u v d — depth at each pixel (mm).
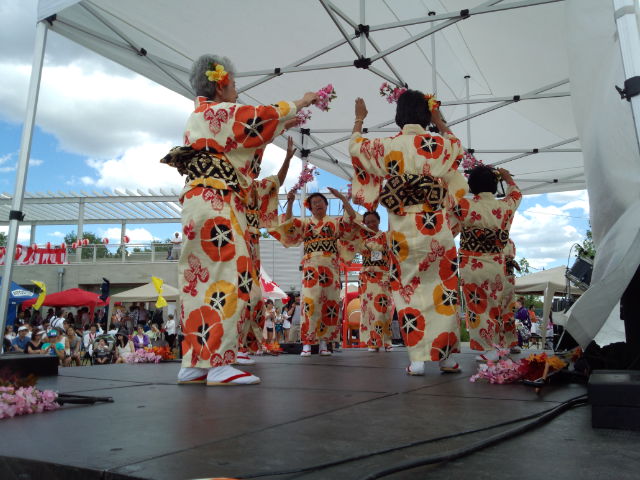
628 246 2139
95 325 11883
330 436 1425
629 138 2260
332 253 5617
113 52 4902
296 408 1892
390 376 3027
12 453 1262
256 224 4445
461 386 2525
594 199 2592
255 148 2686
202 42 5496
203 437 1423
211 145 2609
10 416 1759
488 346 4035
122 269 20000
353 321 10461
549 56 6020
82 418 1728
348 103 6957
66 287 20000
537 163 8734
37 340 9578
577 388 2408
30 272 20062
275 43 5781
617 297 2180
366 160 3350
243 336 3998
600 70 2482
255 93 6480
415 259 3146
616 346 2699
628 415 1533
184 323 2607
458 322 3168
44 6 3859
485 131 8414
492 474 1083
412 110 3283
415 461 1134
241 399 2121
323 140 7680
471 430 1482
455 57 7148
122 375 3156
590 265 6527
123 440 1394
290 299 13531
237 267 2607
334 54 6148
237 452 1256
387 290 6508
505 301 5102
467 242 4129
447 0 5523
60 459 1200
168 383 2697
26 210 23047
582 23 2598
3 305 3252
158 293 13281
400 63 6664
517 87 7219
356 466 1145
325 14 5484
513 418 1664
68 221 24188
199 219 2572
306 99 2812
